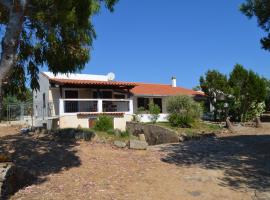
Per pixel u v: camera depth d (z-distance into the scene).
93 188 8.77
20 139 15.94
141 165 11.59
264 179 10.16
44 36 9.09
